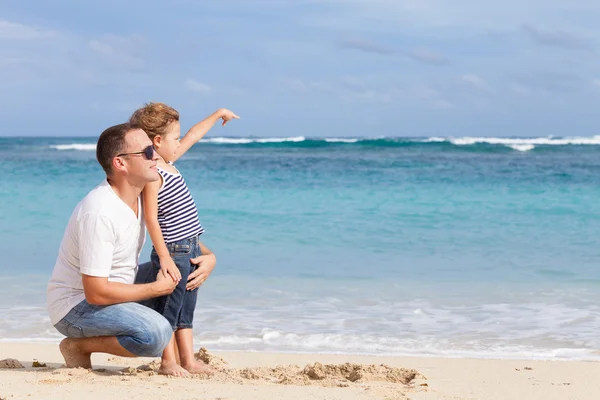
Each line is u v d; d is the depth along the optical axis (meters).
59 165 32.91
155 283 3.99
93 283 3.85
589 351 5.73
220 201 17.27
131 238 4.02
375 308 7.23
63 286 4.05
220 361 4.93
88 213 3.85
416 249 10.72
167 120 4.23
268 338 6.09
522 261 9.76
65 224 13.14
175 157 4.66
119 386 3.76
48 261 9.67
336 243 11.23
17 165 33.00
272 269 9.21
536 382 4.55
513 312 7.06
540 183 22.34
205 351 4.99
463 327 6.50
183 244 4.24
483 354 5.62
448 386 4.33
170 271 4.05
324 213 14.91
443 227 12.98
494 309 7.18
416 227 12.96
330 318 6.82
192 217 4.31
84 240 3.84
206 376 4.22
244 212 15.03
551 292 7.93
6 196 18.02
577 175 25.83
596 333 6.28
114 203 3.90
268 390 3.77
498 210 15.46
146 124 4.20
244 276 8.78
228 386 3.86
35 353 5.30
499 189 20.41
